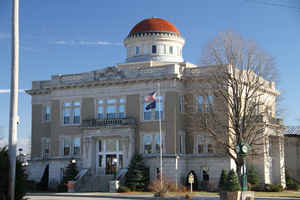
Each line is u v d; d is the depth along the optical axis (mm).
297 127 68938
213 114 50156
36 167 64438
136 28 67750
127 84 58000
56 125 62188
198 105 53875
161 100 55688
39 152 66062
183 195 43656
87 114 60125
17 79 20516
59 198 43031
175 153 54000
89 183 55719
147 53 66250
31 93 67812
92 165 57625
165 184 45719
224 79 49500
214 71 51438
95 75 60250
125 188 50969
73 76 61938
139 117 56688
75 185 54906
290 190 59094
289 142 67062
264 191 53969
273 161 59094
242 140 46250
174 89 55094
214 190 52750
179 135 55188
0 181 19375
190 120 55938
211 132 49031
